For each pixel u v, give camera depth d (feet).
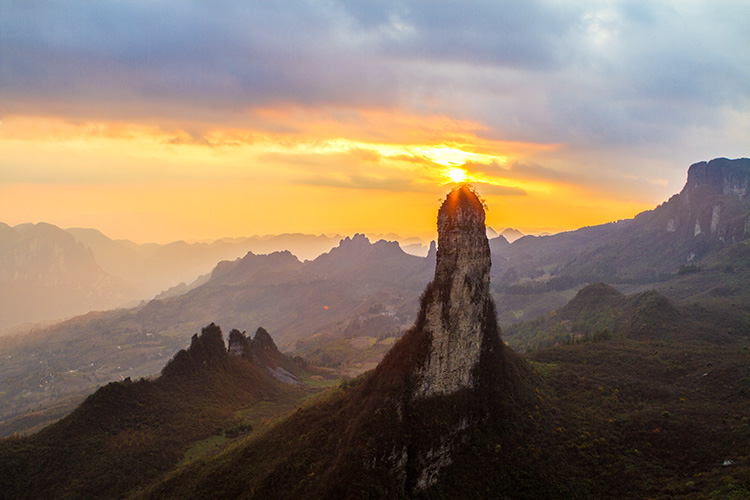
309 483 213.66
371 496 196.44
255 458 261.65
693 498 201.67
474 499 219.82
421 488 217.15
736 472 209.46
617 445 253.85
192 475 272.51
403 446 212.43
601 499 224.12
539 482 230.48
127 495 296.51
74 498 291.58
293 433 264.93
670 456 243.19
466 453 235.81
